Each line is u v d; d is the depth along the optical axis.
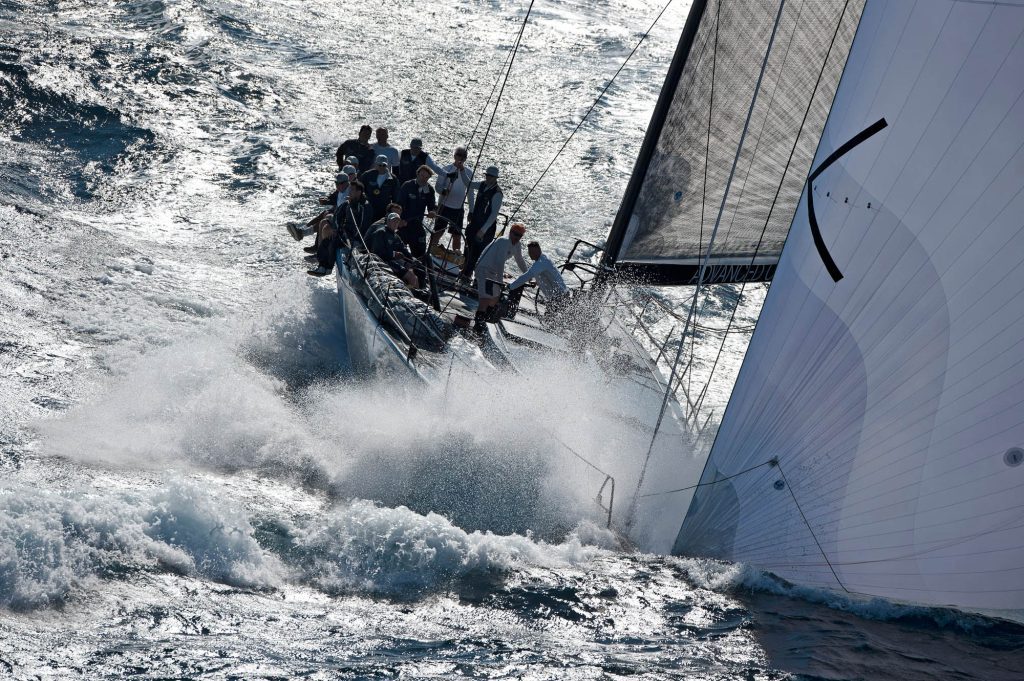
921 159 27.77
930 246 27.48
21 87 75.94
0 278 48.41
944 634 27.53
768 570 29.78
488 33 122.88
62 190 61.69
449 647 25.00
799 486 29.22
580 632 26.59
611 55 120.44
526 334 43.53
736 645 26.16
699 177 44.59
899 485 27.84
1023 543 26.77
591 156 83.56
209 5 107.12
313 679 22.39
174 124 75.31
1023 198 26.31
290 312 51.03
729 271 45.53
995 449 26.75
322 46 103.06
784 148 43.94
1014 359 26.42
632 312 48.25
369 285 45.09
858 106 29.09
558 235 67.31
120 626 24.20
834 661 25.47
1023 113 26.48
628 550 32.59
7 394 38.78
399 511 31.69
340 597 27.58
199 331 47.75
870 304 28.27
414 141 55.06
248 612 25.89
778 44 42.25
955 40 27.53
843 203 29.06
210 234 59.72
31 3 98.56
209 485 34.66
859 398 28.34
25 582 24.98
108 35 92.25
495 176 49.00
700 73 43.53
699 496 31.06
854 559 28.59
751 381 30.20
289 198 66.25
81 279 50.56
